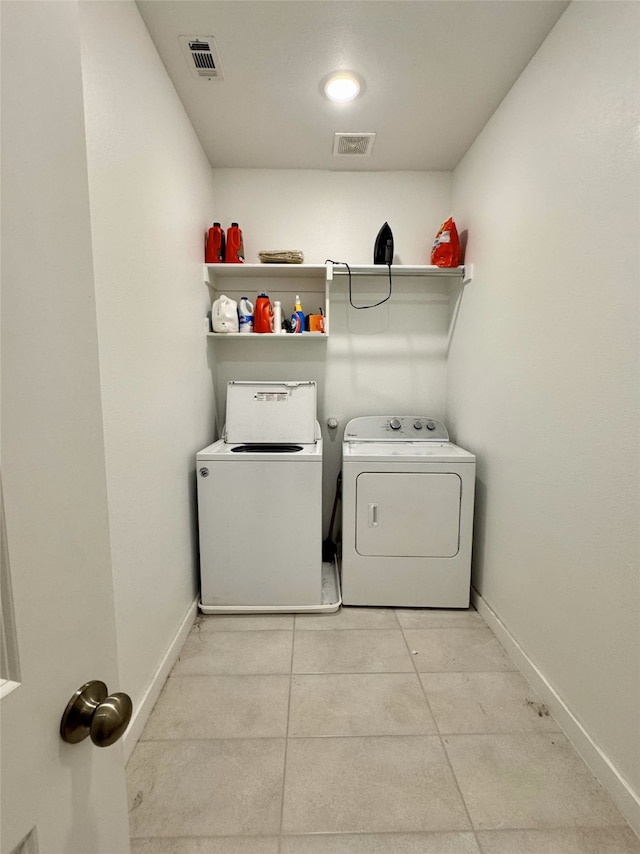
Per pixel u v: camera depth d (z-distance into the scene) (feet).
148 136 4.64
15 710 1.13
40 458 1.28
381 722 4.46
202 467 6.27
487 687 4.99
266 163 7.68
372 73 5.34
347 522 6.63
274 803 3.60
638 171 3.39
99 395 1.66
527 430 5.16
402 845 3.29
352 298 8.30
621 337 3.59
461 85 5.54
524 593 5.24
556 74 4.51
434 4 4.33
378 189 7.98
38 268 1.28
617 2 3.59
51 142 1.35
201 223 7.00
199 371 6.87
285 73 5.34
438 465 6.50
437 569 6.67
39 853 1.21
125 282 4.06
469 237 7.11
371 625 6.29
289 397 7.50
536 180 4.94
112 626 1.75
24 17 1.21
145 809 3.55
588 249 4.01
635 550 3.45
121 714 1.35
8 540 1.14
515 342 5.48
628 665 3.51
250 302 7.95
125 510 4.06
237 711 4.62
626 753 3.52
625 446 3.56
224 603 6.54
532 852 3.24
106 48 3.70
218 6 4.35
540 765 3.96
